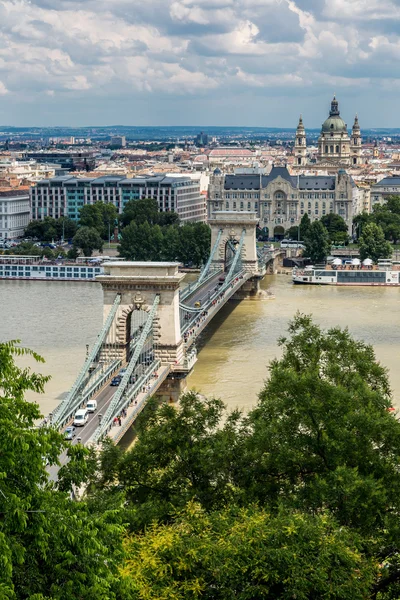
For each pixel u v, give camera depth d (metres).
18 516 93.56
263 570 115.81
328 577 117.31
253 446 148.75
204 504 144.88
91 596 98.06
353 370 176.75
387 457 145.12
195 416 161.38
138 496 151.50
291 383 151.12
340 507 134.25
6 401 103.69
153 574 115.62
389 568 131.88
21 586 96.19
